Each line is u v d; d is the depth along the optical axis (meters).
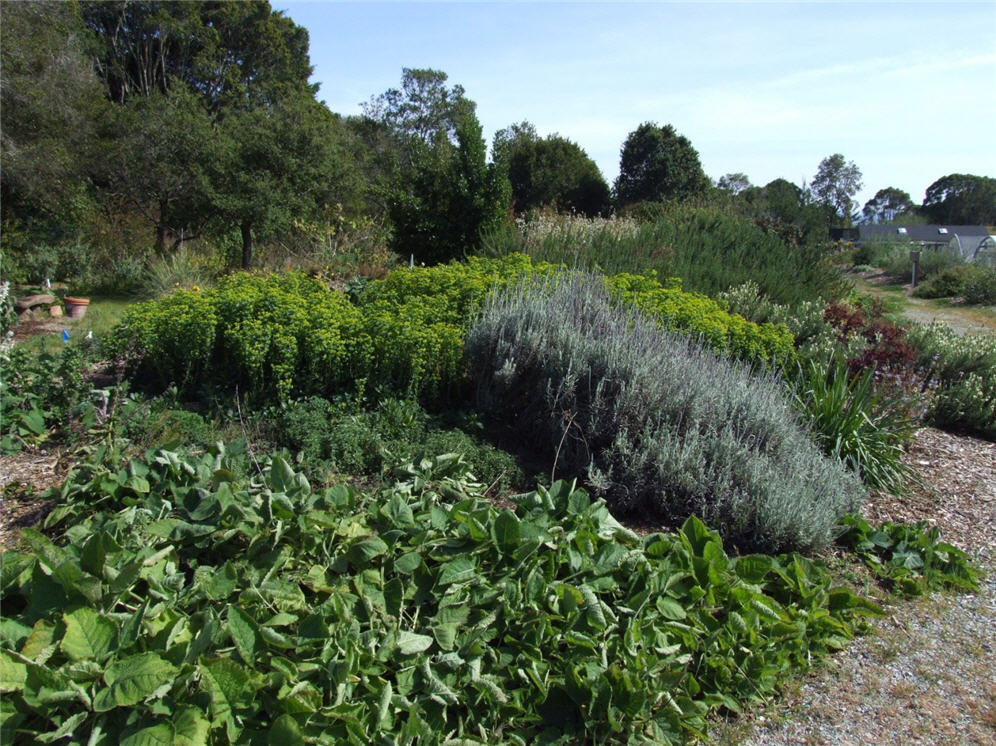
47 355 4.77
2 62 13.48
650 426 4.19
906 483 5.09
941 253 25.39
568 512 3.36
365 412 4.51
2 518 3.35
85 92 15.27
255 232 13.95
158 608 2.39
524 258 7.77
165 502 3.07
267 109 15.40
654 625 2.84
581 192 38.16
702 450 4.02
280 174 14.16
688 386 4.36
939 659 3.19
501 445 4.60
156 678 2.03
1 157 13.06
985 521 4.61
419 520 3.13
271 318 4.83
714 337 5.63
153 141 14.03
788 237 14.16
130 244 14.82
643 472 4.03
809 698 2.87
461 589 2.78
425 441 4.23
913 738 2.68
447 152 13.64
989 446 6.23
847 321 8.58
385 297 6.29
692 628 2.88
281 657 2.30
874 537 4.04
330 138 14.84
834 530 4.02
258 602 2.53
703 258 10.91
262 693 2.22
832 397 5.12
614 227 12.27
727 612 3.05
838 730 2.70
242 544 2.92
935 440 6.20
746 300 9.20
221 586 2.58
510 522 2.95
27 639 2.17
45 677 2.02
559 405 4.45
